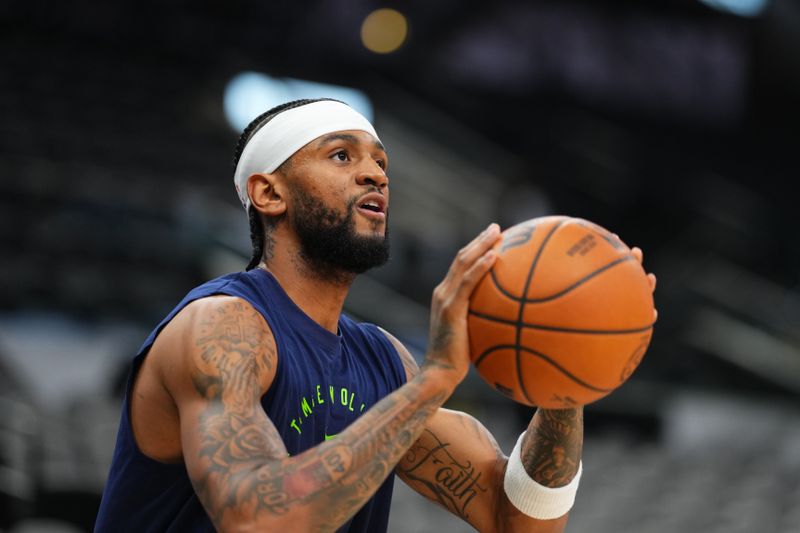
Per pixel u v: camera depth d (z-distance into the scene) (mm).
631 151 41750
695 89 42500
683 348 29969
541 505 4961
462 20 41281
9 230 25094
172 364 4148
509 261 4113
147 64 37094
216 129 35844
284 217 4699
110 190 27578
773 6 41656
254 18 39594
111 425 15672
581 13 41781
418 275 26391
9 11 36156
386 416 3922
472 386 18203
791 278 39125
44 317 22875
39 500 11992
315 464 3758
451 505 5230
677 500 17141
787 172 43188
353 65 41000
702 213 39062
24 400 15766
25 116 32469
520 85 41906
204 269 24000
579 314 3980
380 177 4660
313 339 4582
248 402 3996
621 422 20312
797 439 22922
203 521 4340
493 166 39844
